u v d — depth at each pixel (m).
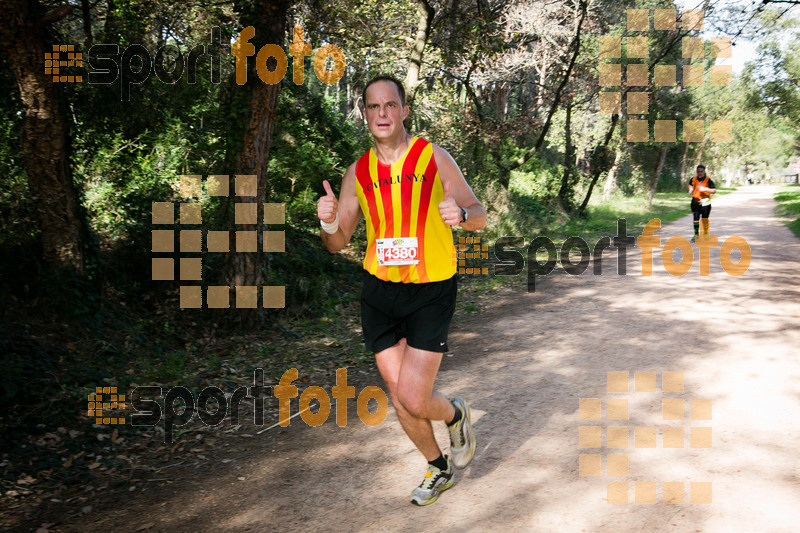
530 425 4.34
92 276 7.24
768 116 38.16
